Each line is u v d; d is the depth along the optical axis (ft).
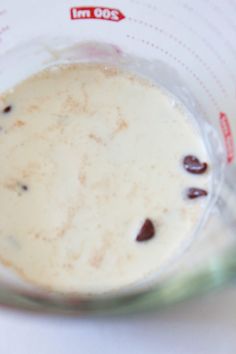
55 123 1.07
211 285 0.74
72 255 0.97
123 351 0.90
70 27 1.10
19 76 1.11
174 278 0.82
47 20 1.09
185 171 1.03
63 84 1.11
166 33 1.07
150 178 1.02
